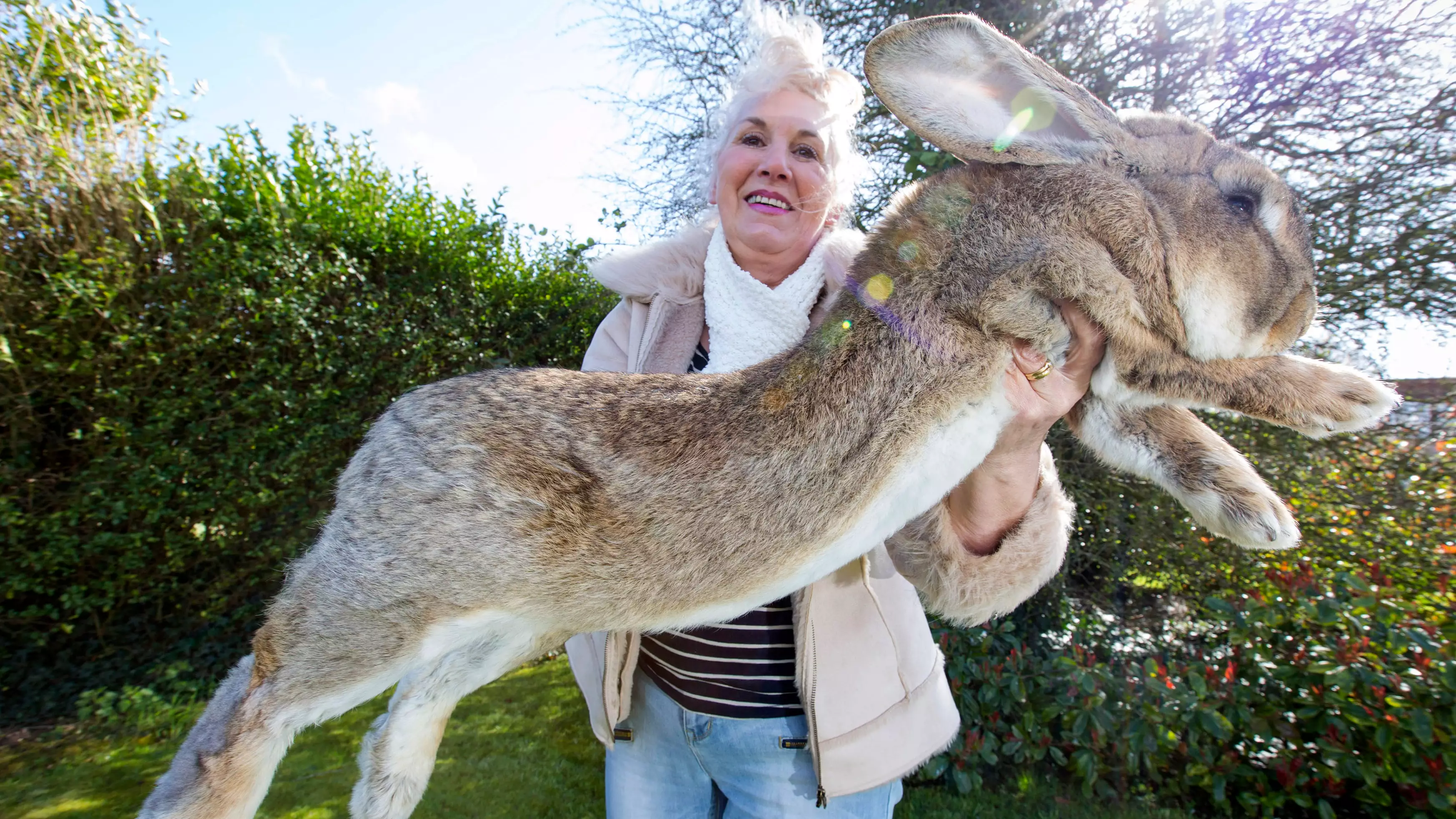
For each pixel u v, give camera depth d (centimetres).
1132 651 473
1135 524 507
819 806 205
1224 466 190
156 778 445
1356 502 480
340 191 656
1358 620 384
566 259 758
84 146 529
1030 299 181
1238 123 573
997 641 460
